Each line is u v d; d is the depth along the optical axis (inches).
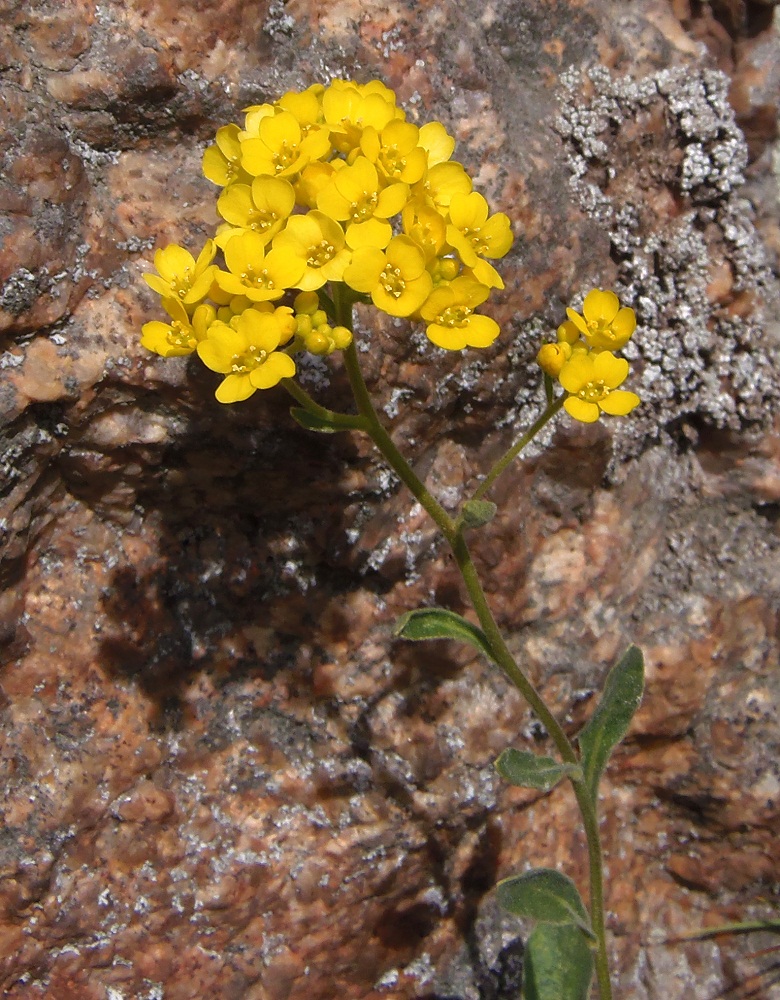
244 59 4.5
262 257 3.6
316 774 5.1
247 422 4.5
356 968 5.1
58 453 4.4
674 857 5.9
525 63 5.0
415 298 3.6
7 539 4.4
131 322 4.3
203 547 4.9
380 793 5.1
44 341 4.2
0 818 4.6
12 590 4.5
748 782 5.6
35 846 4.6
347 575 5.0
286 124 3.8
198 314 3.6
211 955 4.9
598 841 4.4
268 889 4.9
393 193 3.6
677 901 5.9
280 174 3.6
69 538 4.7
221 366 3.6
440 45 4.7
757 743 5.6
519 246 4.8
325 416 3.8
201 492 4.7
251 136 3.9
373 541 4.9
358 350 4.5
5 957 4.6
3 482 4.3
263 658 5.1
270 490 4.8
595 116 5.1
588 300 4.0
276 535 4.9
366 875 5.1
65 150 4.2
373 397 4.6
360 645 5.1
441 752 5.1
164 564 4.8
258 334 3.6
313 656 5.1
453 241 3.6
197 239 4.4
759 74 5.6
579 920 4.3
